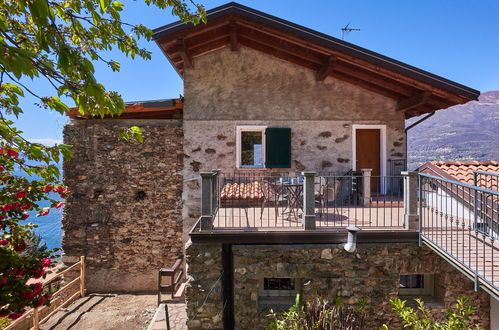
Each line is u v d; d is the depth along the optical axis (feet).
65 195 10.53
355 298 13.46
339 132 23.85
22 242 9.89
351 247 12.78
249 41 23.53
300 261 13.58
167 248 23.85
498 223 9.94
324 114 23.89
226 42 23.49
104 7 6.23
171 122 24.22
